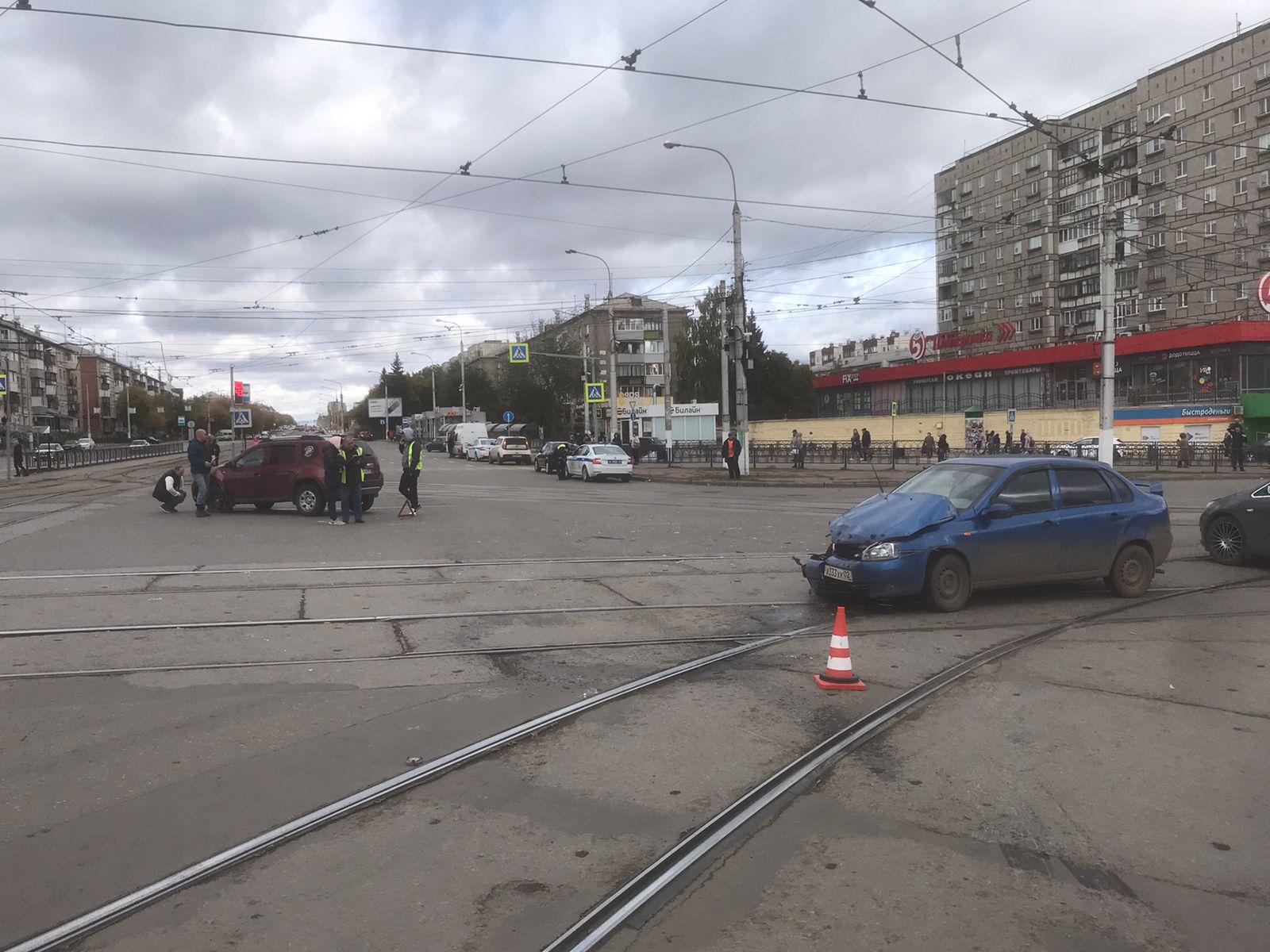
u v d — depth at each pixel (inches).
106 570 456.8
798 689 257.8
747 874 148.6
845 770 195.5
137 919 135.0
